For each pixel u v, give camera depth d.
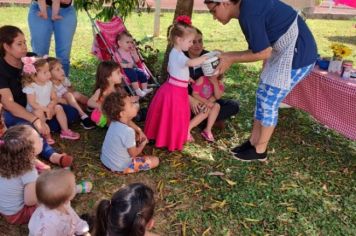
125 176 3.39
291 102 4.46
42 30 4.33
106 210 1.85
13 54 3.46
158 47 7.17
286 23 3.13
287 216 3.06
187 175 3.47
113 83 3.91
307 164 3.79
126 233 1.81
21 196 2.65
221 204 3.13
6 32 3.40
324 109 4.08
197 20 10.17
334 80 3.87
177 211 3.03
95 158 3.62
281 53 3.26
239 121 4.52
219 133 4.23
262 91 3.46
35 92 3.60
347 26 10.48
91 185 3.15
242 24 3.03
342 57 4.15
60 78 3.96
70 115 4.00
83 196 3.11
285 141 4.20
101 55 4.63
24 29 7.89
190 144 3.97
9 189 2.60
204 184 3.36
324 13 11.49
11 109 3.51
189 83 4.01
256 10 2.97
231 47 7.69
